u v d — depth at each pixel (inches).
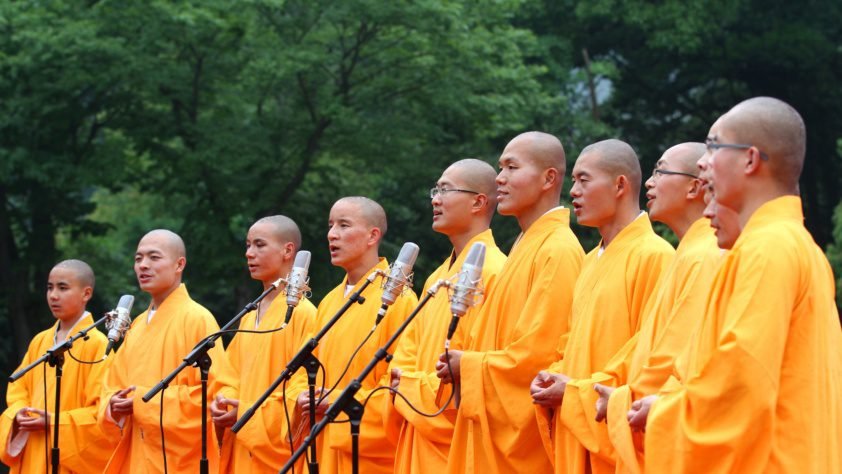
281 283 450.9
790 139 224.2
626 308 305.6
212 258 940.6
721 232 234.1
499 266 362.6
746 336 211.6
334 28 940.0
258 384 433.4
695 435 216.5
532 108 1023.0
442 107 981.2
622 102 1318.9
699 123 1357.0
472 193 379.2
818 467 212.2
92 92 948.0
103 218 1396.4
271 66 882.8
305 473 411.2
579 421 290.8
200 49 909.8
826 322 219.5
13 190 1000.2
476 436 334.0
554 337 327.9
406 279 337.1
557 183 351.6
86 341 508.7
